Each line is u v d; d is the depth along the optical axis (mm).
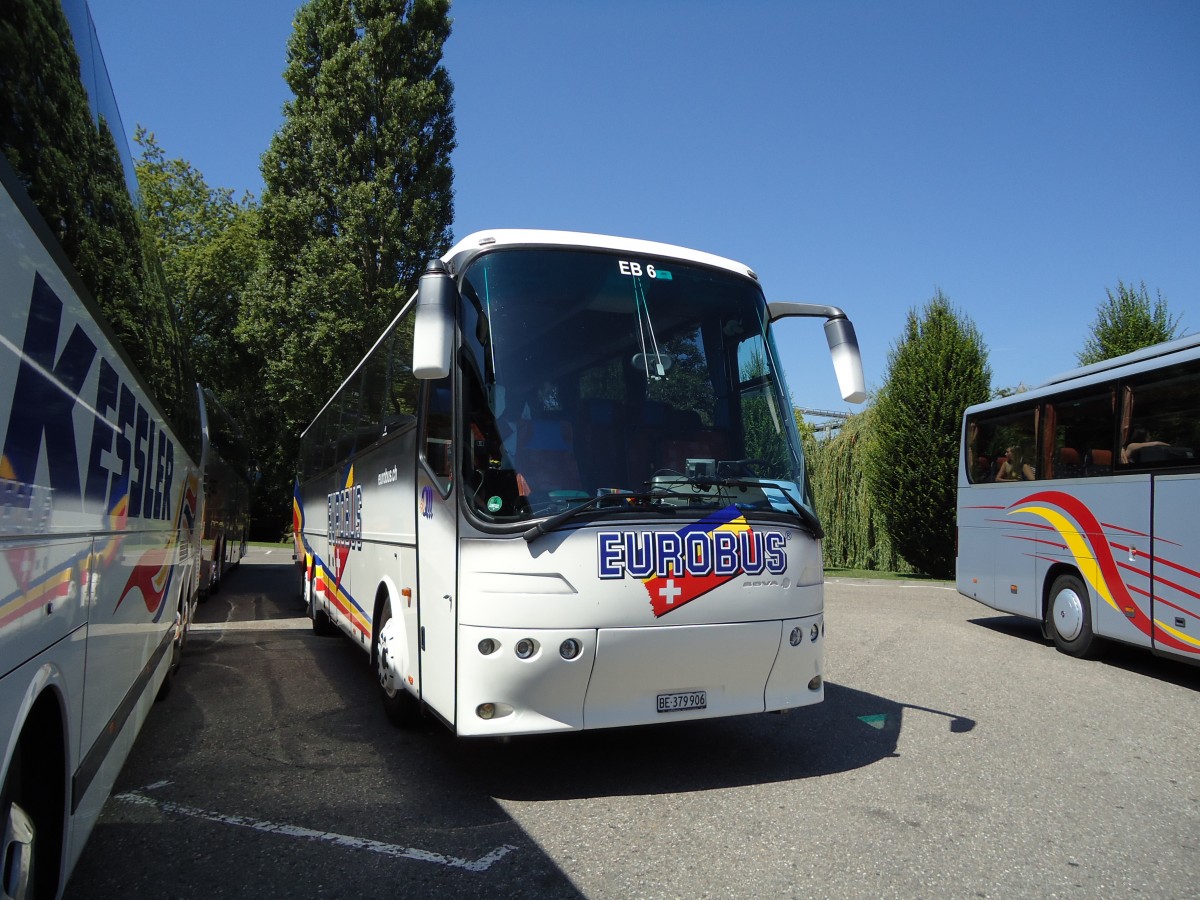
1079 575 9906
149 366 4574
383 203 30125
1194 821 4695
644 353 5434
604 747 6004
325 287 29516
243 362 40000
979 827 4551
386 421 6980
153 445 4879
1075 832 4504
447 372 4723
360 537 8031
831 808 4809
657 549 4832
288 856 4113
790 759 5746
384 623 6902
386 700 6582
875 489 21375
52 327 2619
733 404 5598
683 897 3707
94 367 3180
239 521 21062
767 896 3717
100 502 3340
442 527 5145
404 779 5273
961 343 20469
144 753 5789
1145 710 7336
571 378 5168
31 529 2406
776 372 5879
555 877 3896
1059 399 10406
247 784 5168
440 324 4699
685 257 5875
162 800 4879
